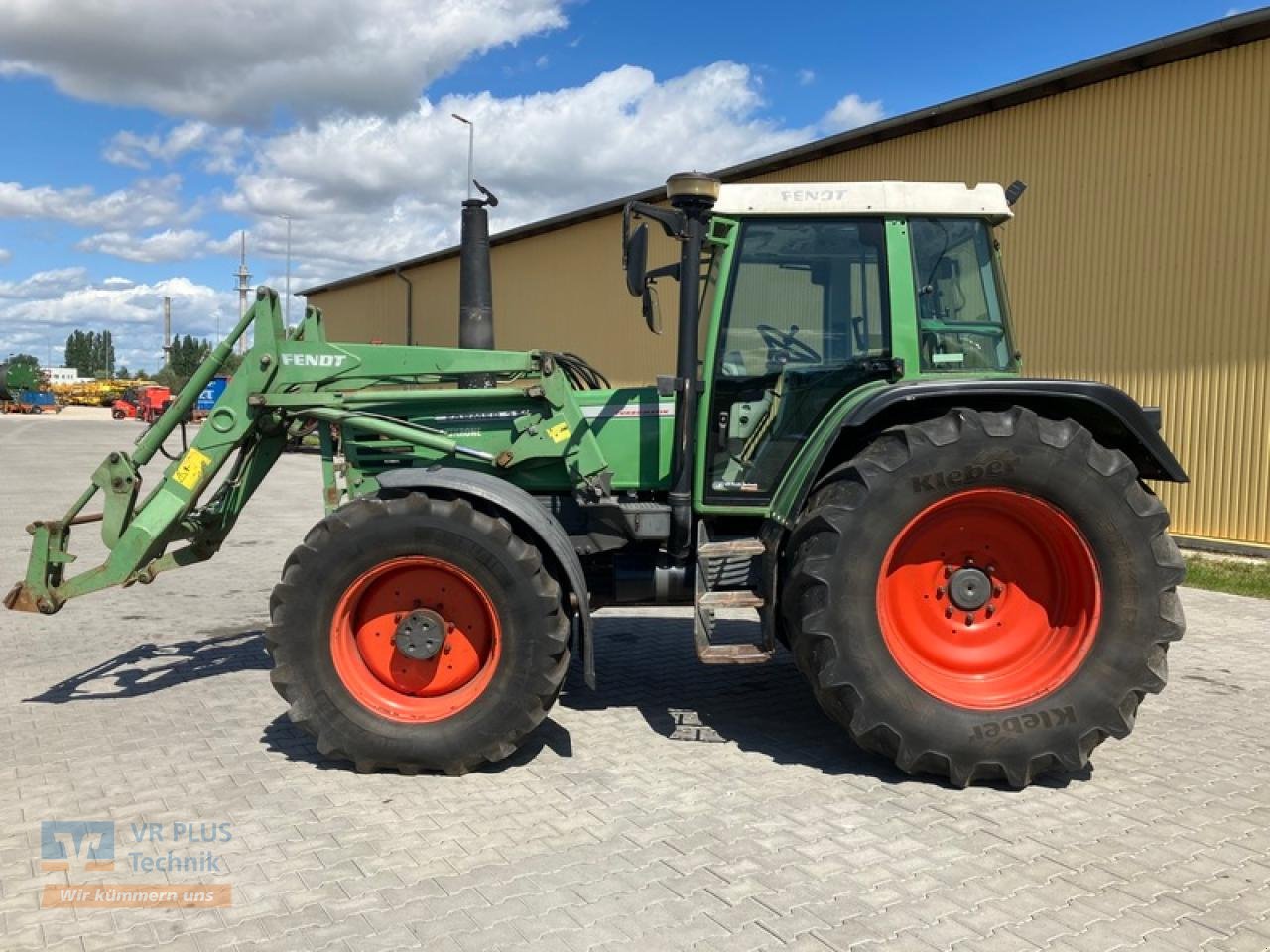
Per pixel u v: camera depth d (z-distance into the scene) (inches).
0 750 162.4
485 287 206.1
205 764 156.5
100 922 108.0
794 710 186.1
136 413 1780.3
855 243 168.4
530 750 164.2
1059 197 400.8
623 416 182.9
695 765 157.1
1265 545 347.6
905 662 149.9
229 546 403.9
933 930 106.8
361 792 145.3
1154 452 151.3
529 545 152.0
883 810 139.1
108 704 188.1
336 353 180.2
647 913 110.0
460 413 183.2
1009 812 138.6
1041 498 146.3
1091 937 105.7
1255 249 342.3
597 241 684.7
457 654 155.9
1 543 387.9
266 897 113.4
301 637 151.3
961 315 169.8
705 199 157.8
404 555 151.3
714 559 164.9
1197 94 354.3
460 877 118.5
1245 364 348.5
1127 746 167.2
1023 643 154.3
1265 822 135.7
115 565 177.8
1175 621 145.7
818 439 157.9
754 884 117.0
